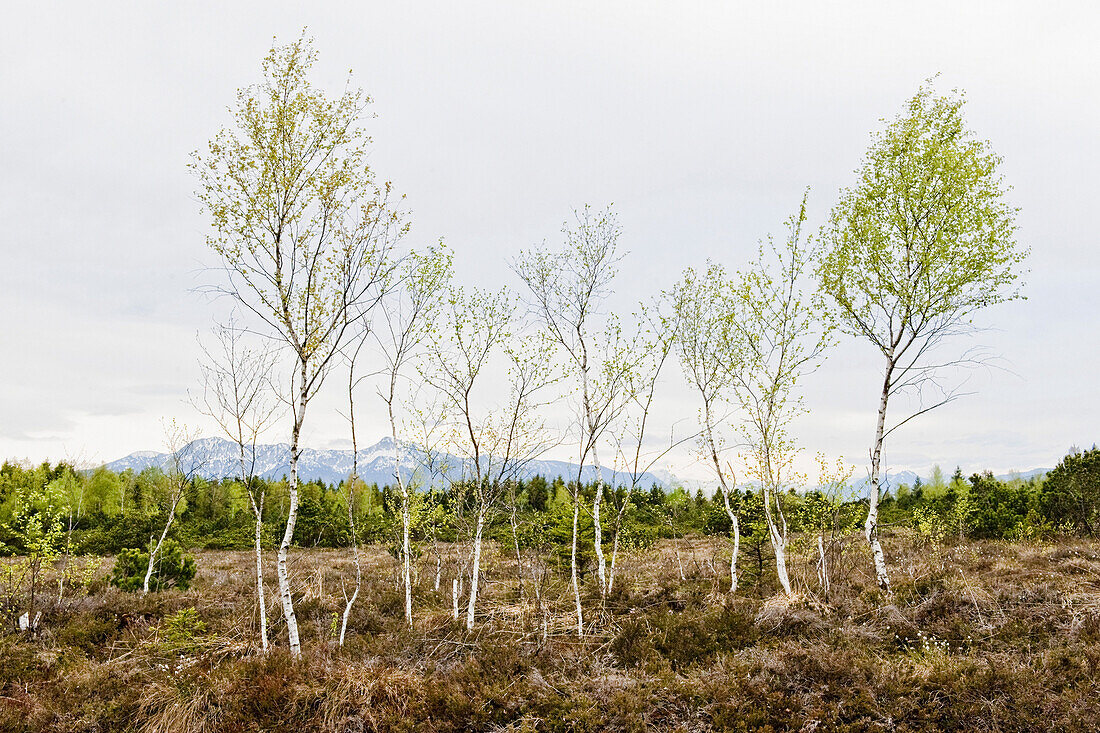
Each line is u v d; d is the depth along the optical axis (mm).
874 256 14031
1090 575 12312
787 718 7672
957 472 37344
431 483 15656
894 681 7984
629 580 16234
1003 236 13125
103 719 8344
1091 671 7840
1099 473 20516
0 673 9523
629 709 7938
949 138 13695
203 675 9023
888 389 13758
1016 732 6926
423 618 13172
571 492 17422
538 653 10125
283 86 10336
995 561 15094
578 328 15758
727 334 15977
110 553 24453
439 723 8047
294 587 17000
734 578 14719
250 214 10102
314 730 7988
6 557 16656
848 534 16125
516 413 13367
